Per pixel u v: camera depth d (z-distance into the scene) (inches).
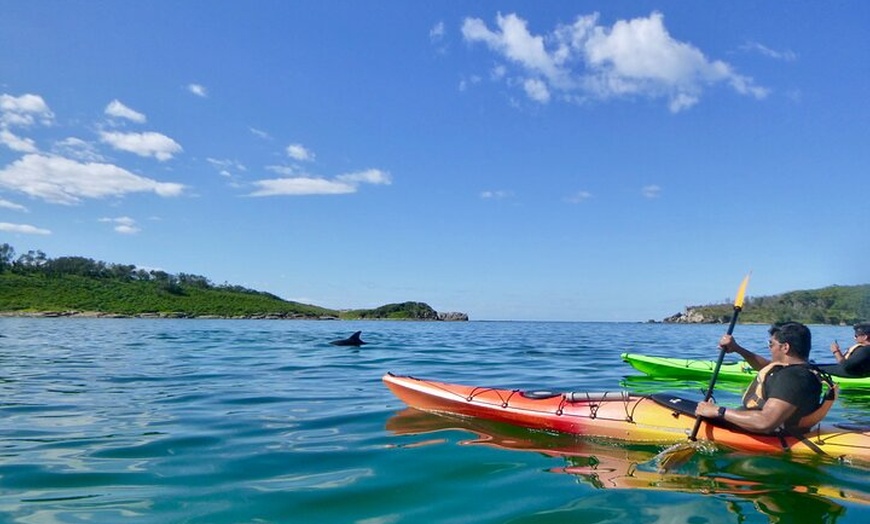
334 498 160.9
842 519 143.3
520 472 184.7
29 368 487.8
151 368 492.4
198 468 189.5
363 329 1742.1
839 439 194.5
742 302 232.5
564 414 239.8
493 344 924.6
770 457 193.2
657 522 141.6
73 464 193.2
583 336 1336.1
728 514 146.6
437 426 252.1
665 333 1635.1
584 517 145.4
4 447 215.6
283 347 782.5
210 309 3705.7
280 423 260.5
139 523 141.9
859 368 290.0
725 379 450.9
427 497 161.8
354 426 253.3
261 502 157.2
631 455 203.5
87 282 3796.8
